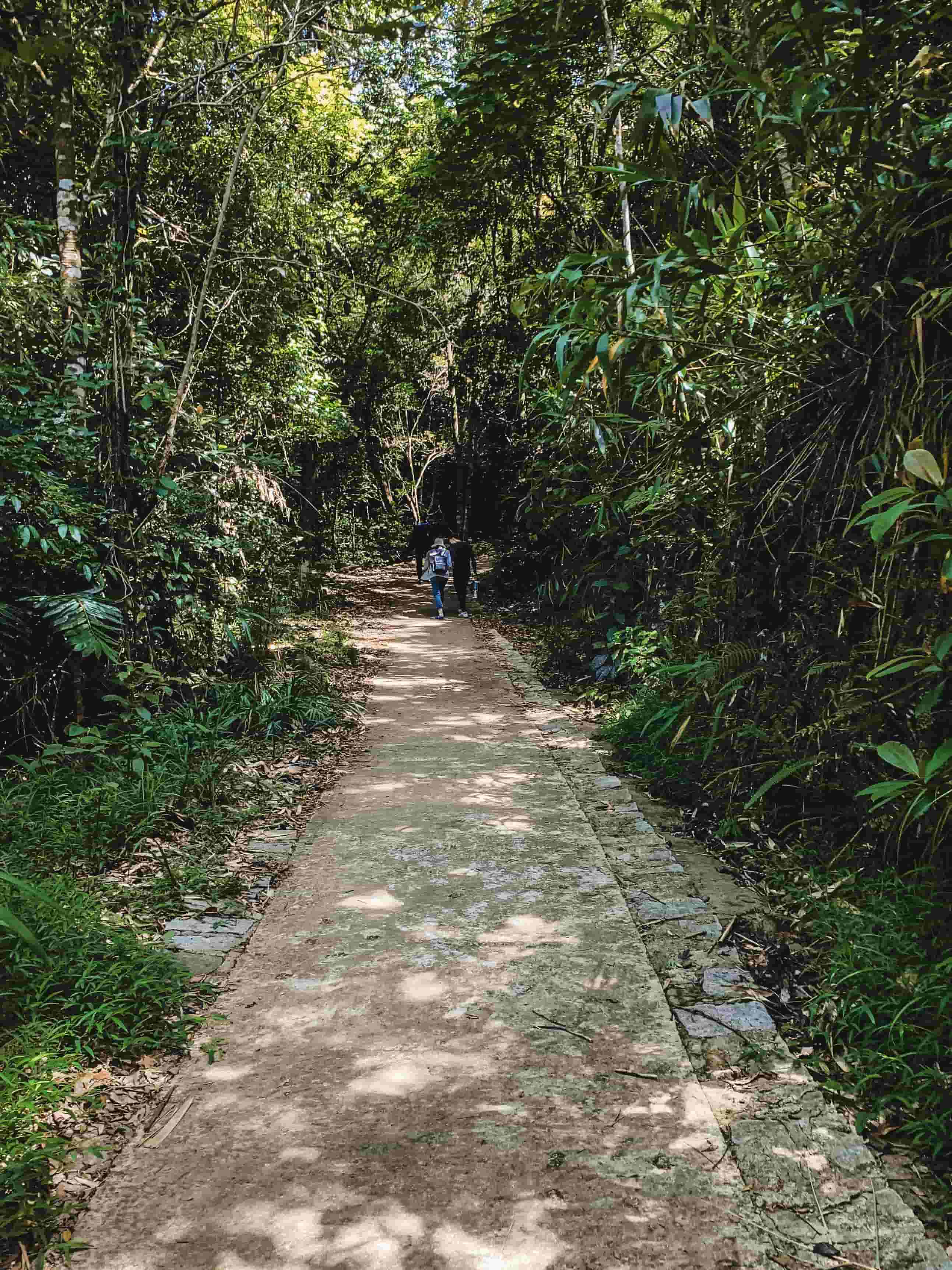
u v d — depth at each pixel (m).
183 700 6.59
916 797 2.46
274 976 3.35
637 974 3.31
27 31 4.23
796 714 4.10
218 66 7.13
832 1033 2.85
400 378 18.53
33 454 5.13
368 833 4.90
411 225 14.09
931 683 2.85
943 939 2.76
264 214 9.59
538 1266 2.01
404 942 3.60
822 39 2.47
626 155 5.27
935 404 3.12
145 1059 2.82
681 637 5.60
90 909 3.57
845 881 3.52
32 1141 2.35
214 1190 2.26
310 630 11.74
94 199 6.19
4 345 5.46
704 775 5.10
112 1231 2.13
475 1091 2.64
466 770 6.12
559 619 10.60
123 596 5.92
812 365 3.73
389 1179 2.29
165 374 7.77
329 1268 2.01
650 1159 2.34
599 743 6.73
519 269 12.45
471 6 5.93
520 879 4.22
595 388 4.59
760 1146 2.38
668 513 5.01
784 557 4.29
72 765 5.06
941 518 2.25
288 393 10.78
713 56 3.06
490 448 17.05
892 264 3.14
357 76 10.77
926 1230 2.10
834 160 2.80
